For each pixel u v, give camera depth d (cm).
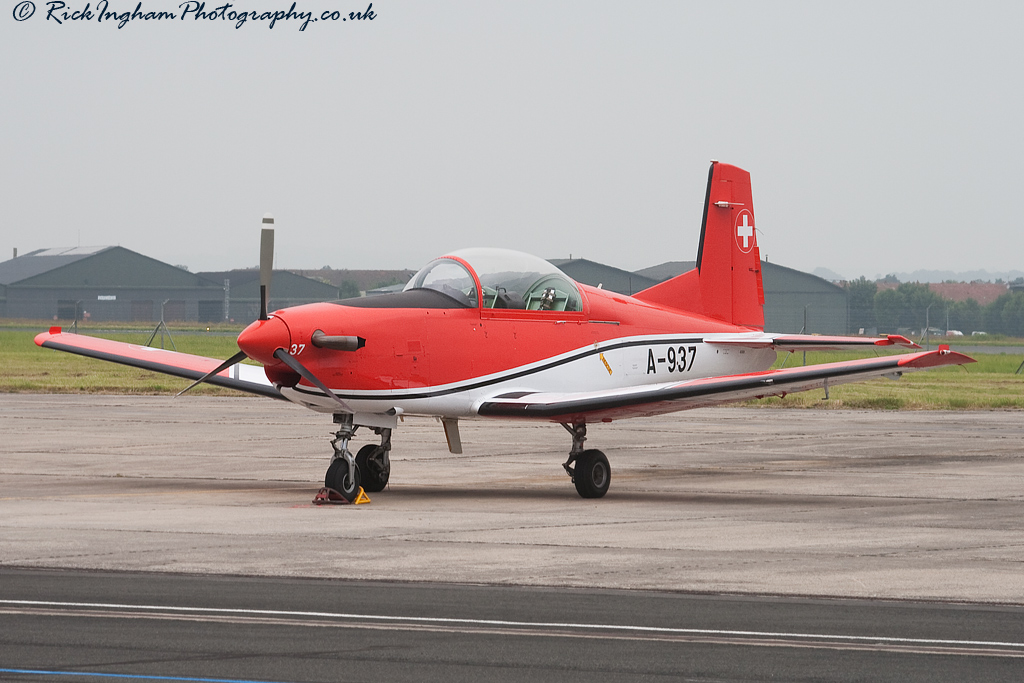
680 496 4631
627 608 2534
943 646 2234
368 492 4694
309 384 4288
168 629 2312
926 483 5072
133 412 8938
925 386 12988
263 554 3139
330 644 2212
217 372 4484
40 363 15412
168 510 4022
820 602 2609
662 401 4494
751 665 2094
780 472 5566
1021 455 6381
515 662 2103
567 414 4503
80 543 3288
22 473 5225
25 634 2262
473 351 4591
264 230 4300
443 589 2716
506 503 4347
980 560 3122
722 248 5941
